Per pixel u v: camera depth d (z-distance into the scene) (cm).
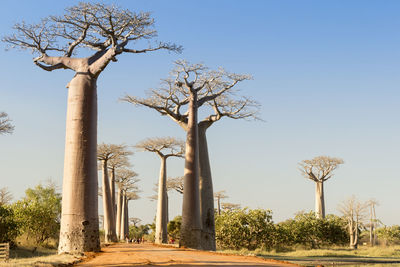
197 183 2738
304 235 4009
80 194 1877
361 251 3341
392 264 2038
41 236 3222
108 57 1969
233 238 3544
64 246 1853
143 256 1666
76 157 1900
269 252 3300
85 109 1952
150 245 2972
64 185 1911
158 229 4003
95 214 1908
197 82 3003
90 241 1870
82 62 2039
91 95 1981
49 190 3822
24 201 3191
